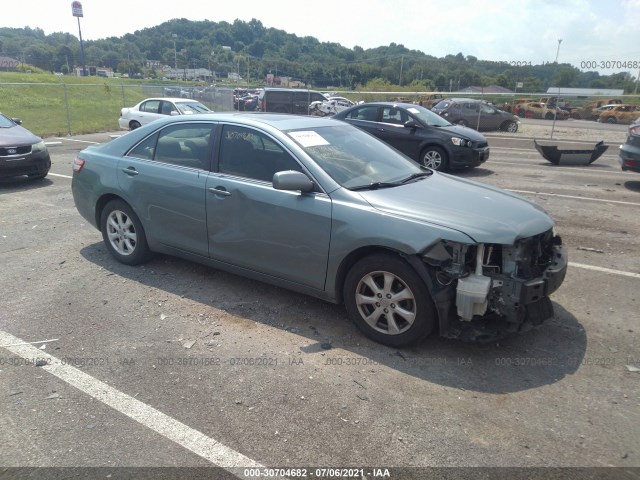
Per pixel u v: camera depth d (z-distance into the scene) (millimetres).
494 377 3520
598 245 6473
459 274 3502
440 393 3330
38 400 3221
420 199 3996
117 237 5551
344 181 4152
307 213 4055
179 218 4891
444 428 2996
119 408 3152
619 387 3420
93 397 3260
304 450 2814
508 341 4008
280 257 4293
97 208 5641
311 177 4160
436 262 3570
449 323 3648
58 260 5695
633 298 4852
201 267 5500
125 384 3398
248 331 4125
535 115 34844
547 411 3162
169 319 4316
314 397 3270
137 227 5320
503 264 3619
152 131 5270
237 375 3504
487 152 12055
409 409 3162
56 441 2863
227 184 4508
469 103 23250
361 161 4566
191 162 4871
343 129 5094
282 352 3807
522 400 3268
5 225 7051
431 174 4918
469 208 3883
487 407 3193
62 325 4195
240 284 5059
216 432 2947
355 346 3910
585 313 4523
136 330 4125
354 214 3867
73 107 32969
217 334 4070
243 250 4520
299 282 4273
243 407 3168
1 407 3146
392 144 12414
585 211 8203
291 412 3123
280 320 4316
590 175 11617
